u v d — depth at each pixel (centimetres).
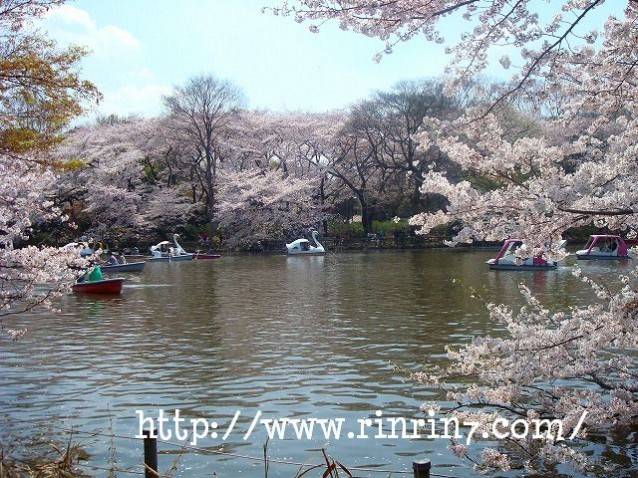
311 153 6256
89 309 2062
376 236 5406
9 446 864
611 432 852
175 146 5988
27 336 1612
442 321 1712
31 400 1067
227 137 6050
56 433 914
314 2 707
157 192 5828
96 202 5247
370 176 5753
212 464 809
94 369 1268
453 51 682
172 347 1462
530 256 667
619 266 3341
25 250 1160
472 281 2686
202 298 2303
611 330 650
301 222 5406
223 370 1247
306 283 2742
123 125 6278
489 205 632
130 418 978
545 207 593
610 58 646
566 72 662
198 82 5716
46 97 957
